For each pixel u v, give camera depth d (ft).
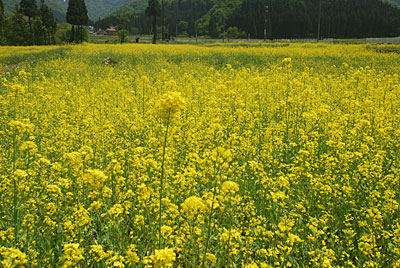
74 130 26.43
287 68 36.86
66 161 19.24
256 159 21.15
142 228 14.06
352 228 15.38
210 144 22.89
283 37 380.78
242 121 29.17
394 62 77.92
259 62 88.17
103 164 20.56
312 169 19.49
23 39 293.02
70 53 100.01
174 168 19.44
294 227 14.56
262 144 23.81
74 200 16.24
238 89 42.34
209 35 460.14
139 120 27.94
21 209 14.48
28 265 11.80
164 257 8.95
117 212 12.98
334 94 44.01
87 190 16.40
